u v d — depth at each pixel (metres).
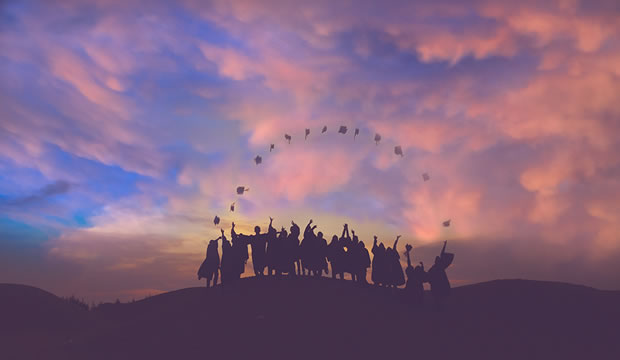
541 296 25.22
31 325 29.06
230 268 24.69
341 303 22.52
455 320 21.91
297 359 17.03
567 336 19.89
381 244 26.02
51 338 26.41
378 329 19.95
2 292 32.38
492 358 17.53
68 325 29.86
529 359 17.47
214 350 17.92
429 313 22.78
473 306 24.17
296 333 19.28
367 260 26.02
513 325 21.20
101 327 28.81
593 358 17.67
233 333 19.41
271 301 22.66
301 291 23.94
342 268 26.06
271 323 20.22
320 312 21.41
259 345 18.23
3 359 19.36
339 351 17.75
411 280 24.00
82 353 18.72
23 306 31.08
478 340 19.36
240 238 25.77
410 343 18.72
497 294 25.92
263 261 25.84
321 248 26.30
